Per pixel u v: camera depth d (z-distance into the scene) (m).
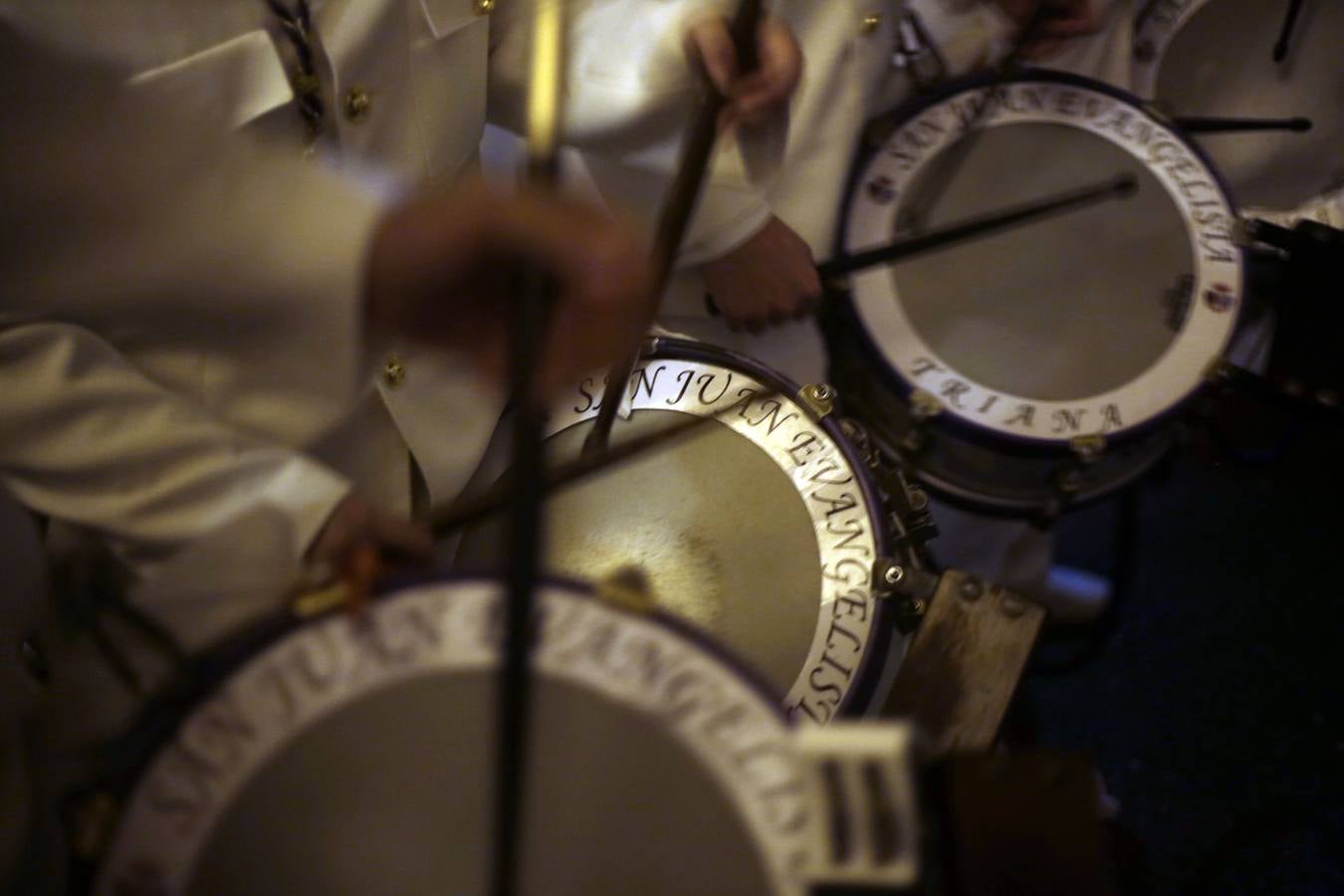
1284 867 1.52
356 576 0.73
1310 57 1.68
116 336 0.95
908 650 0.96
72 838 0.68
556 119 0.73
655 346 1.14
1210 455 1.84
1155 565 1.84
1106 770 1.63
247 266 0.87
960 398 1.30
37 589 0.92
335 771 0.67
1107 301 1.37
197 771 0.66
